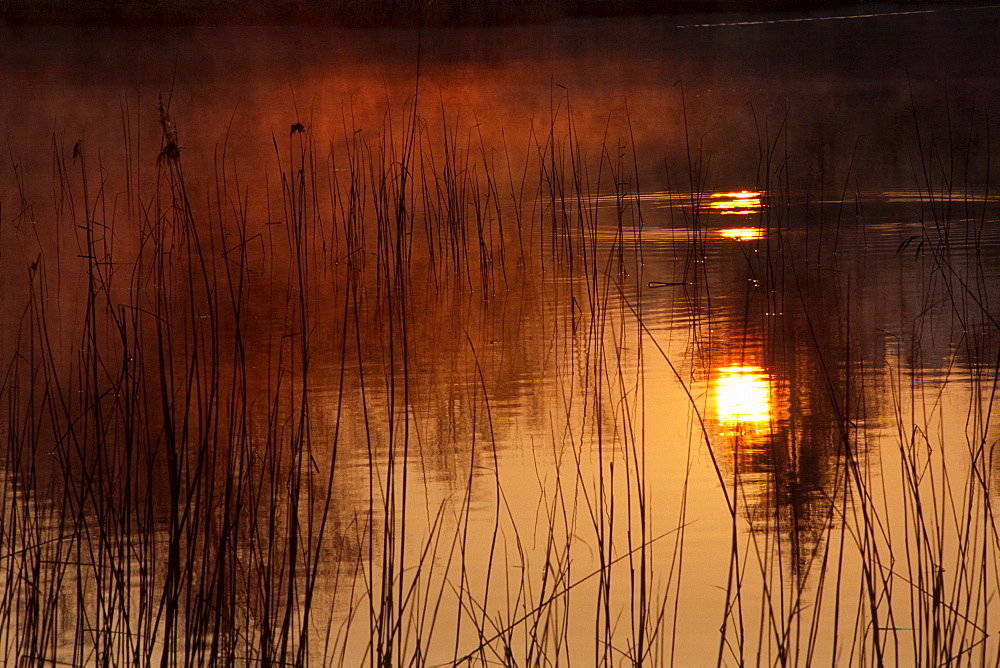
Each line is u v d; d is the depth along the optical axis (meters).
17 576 9.15
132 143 37.22
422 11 56.06
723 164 32.22
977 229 23.81
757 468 12.14
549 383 15.41
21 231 25.58
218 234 25.48
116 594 8.90
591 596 9.74
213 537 10.45
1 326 18.31
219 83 47.25
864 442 12.72
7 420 13.51
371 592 8.46
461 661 8.48
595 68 51.22
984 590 8.70
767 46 56.78
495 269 22.52
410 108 41.59
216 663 8.35
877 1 72.00
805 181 29.44
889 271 20.83
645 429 13.52
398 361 16.58
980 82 43.94
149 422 13.48
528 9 62.41
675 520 11.01
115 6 58.66
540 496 11.66
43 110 42.25
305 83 47.06
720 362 16.11
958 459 12.12
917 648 8.66
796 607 8.63
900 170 30.34
